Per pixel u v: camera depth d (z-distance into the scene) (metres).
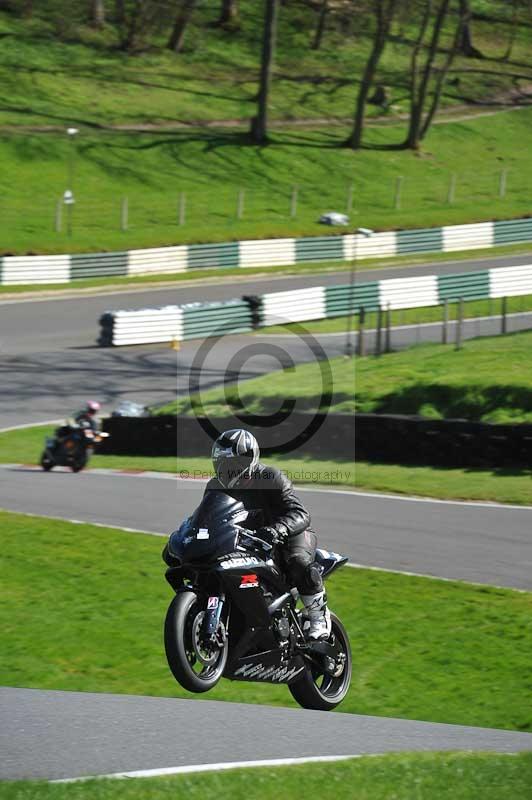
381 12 167.88
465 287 106.12
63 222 130.00
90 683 26.72
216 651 19.47
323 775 16.02
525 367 66.62
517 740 21.16
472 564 36.94
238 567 19.41
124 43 196.62
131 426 66.06
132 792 14.87
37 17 198.50
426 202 154.00
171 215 138.00
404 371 67.94
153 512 47.19
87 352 89.69
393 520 43.56
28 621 31.69
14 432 69.88
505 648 28.88
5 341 91.81
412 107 173.25
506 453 53.62
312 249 127.12
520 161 178.12
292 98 189.88
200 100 182.62
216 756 17.61
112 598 33.97
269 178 155.88
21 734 18.66
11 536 41.53
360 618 31.50
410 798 15.05
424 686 26.48
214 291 111.62
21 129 156.62
